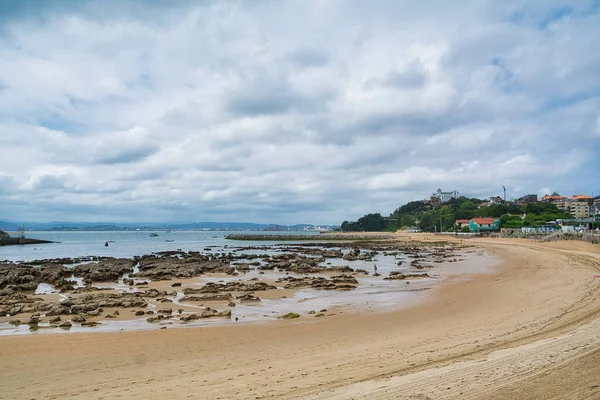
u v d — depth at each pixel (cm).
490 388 884
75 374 1274
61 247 11181
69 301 2620
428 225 19738
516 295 2509
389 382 977
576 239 7788
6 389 1131
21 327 2069
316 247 10612
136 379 1195
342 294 3062
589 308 1878
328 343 1600
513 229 12119
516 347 1247
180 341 1736
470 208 19500
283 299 2884
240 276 4428
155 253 8056
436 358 1195
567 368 979
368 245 11231
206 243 13588
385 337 1652
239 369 1248
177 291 3316
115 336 1841
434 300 2627
